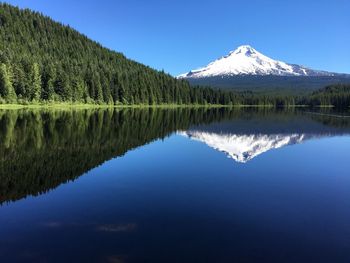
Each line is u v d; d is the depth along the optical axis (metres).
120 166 22.27
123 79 139.75
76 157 24.91
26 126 43.72
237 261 9.52
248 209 13.95
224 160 25.22
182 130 48.06
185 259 9.56
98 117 66.06
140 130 45.34
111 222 12.26
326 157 27.17
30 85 95.19
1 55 99.88
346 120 76.44
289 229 11.85
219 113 106.81
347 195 16.36
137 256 9.71
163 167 22.19
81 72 122.69
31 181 18.02
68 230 11.52
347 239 11.05
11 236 11.04
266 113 112.81
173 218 12.70
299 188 17.56
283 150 30.88
